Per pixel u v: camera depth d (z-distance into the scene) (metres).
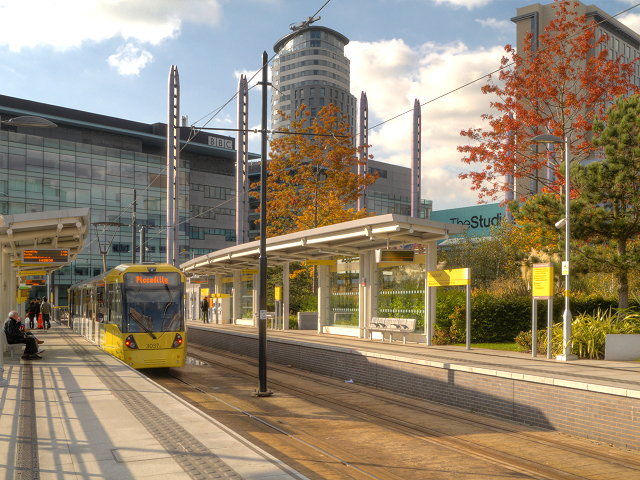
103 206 65.19
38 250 18.28
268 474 5.82
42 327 34.69
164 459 6.35
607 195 16.09
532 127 22.98
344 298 22.33
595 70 22.03
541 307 17.67
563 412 9.37
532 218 17.30
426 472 7.38
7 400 9.89
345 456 8.12
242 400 12.72
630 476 7.15
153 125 78.25
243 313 31.89
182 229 73.75
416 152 49.97
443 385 12.00
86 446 6.89
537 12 66.12
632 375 10.09
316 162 31.34
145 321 16.52
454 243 39.34
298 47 134.50
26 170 59.94
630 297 17.30
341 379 15.80
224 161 87.00
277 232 34.03
